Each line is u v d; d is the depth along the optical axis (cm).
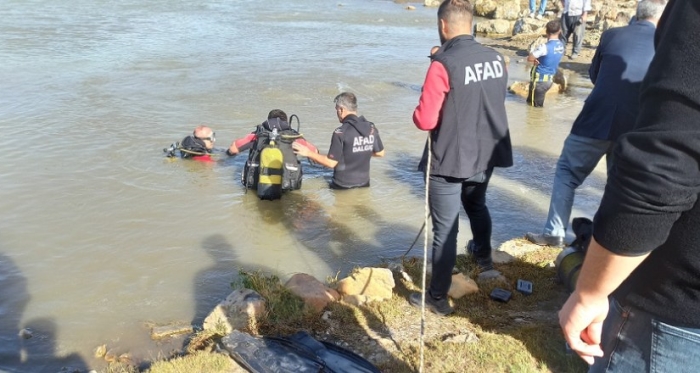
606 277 175
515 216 696
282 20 2466
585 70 1675
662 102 158
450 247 430
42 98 1117
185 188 751
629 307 191
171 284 537
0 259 567
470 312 450
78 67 1395
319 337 417
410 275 514
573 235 601
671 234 170
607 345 202
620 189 165
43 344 448
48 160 818
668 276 176
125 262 571
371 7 3114
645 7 479
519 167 860
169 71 1403
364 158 759
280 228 655
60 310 493
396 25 2461
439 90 391
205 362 384
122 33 1923
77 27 1989
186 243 612
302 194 751
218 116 1058
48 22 2055
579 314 187
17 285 526
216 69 1454
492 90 407
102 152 856
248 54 1684
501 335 414
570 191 545
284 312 443
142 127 975
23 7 2388
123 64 1455
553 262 528
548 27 1178
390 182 795
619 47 484
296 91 1267
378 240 633
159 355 430
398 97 1258
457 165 404
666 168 156
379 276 485
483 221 488
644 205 160
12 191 714
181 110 1084
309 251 607
